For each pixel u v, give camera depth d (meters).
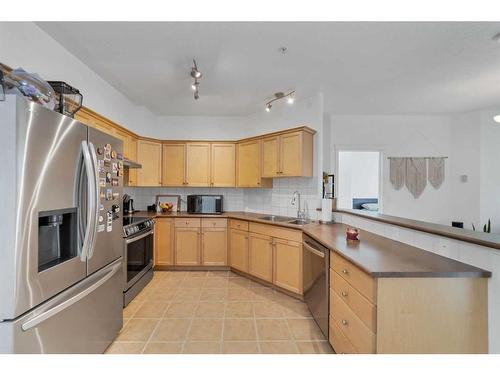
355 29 1.91
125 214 3.79
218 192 4.36
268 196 3.91
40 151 1.22
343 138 4.62
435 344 1.29
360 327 1.42
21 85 1.38
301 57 2.33
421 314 1.29
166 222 3.73
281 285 2.94
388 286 1.29
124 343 1.98
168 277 3.49
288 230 2.88
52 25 1.85
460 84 3.04
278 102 3.56
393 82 2.95
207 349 1.92
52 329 1.32
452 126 4.58
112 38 2.02
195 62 2.41
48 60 1.97
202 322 2.31
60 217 1.44
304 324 2.29
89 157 1.51
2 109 1.09
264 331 2.17
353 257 1.55
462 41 2.08
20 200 1.11
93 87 2.62
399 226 1.96
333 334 1.83
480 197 4.27
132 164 3.08
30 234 1.17
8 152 1.09
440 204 4.61
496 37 2.02
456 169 4.52
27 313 1.17
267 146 3.51
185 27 1.88
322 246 2.08
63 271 1.38
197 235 3.75
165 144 4.05
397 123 4.64
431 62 2.45
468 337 1.29
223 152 4.05
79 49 2.19
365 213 2.67
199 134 4.26
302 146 3.08
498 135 4.22
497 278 1.26
